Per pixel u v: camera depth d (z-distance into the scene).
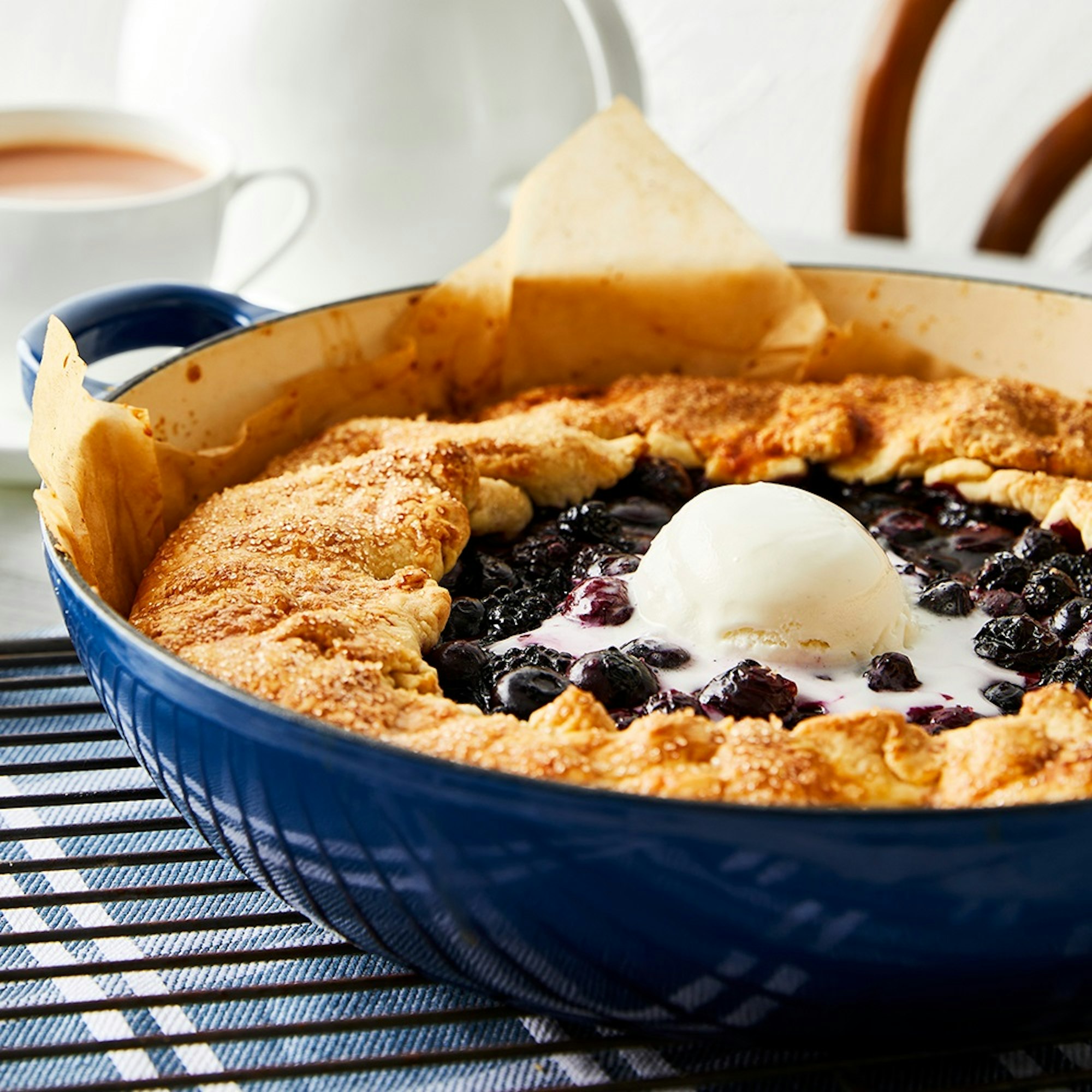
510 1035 0.71
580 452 0.85
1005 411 0.87
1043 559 0.82
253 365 0.85
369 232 0.99
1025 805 0.66
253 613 0.76
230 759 0.69
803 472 0.86
